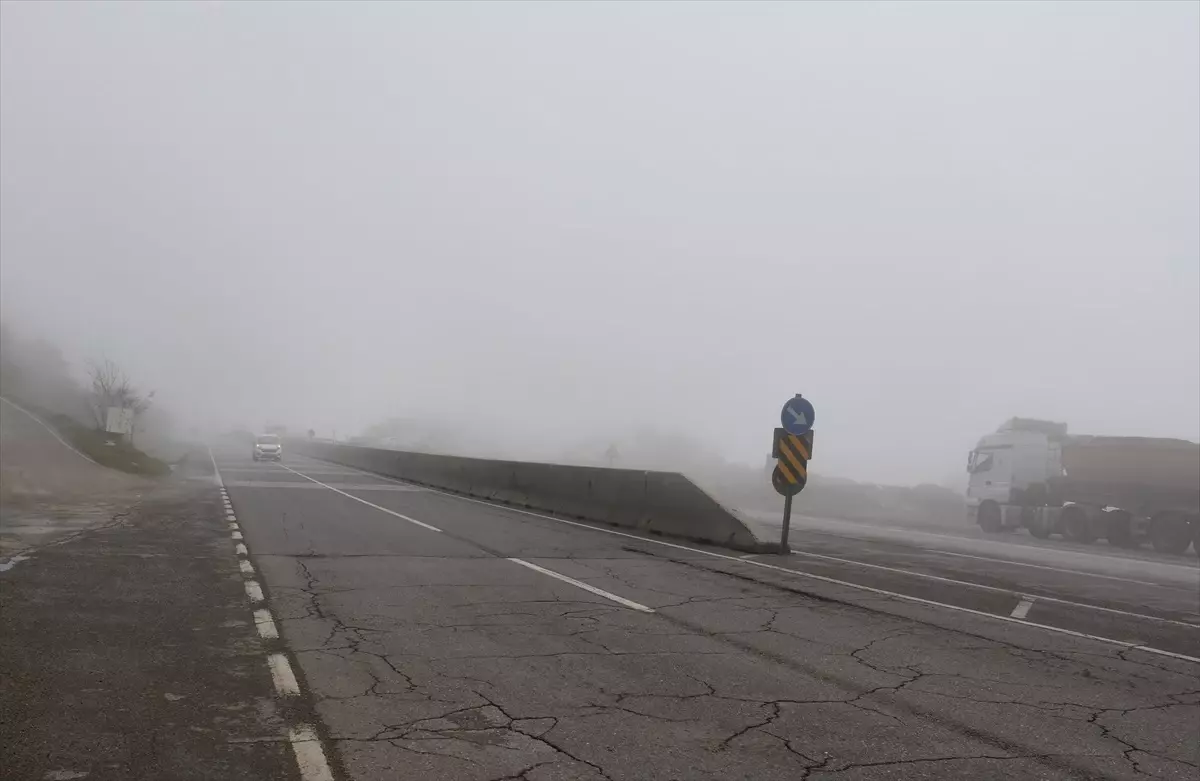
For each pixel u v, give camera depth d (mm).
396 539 14477
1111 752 5016
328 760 4508
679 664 6762
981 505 26281
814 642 7727
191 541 13547
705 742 4977
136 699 5449
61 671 6008
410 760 4547
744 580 11344
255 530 15328
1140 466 21844
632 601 9461
